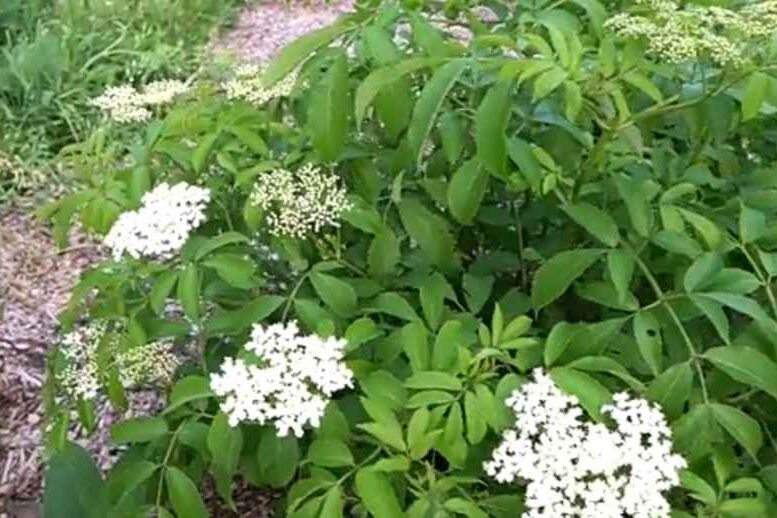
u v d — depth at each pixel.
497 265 1.58
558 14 1.46
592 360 1.27
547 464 1.18
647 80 1.34
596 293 1.36
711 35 1.32
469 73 1.42
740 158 1.68
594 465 1.17
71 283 2.61
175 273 1.39
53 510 1.68
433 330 1.39
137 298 1.56
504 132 1.25
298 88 1.45
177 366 1.53
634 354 1.35
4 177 2.96
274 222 1.43
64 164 2.74
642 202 1.37
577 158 1.45
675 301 1.35
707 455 1.27
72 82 3.27
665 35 1.29
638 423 1.20
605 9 1.54
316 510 1.24
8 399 2.20
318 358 1.26
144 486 1.49
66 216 1.54
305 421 1.26
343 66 1.32
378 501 1.20
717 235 1.37
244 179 1.46
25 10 3.53
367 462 1.28
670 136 1.63
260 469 1.40
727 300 1.28
